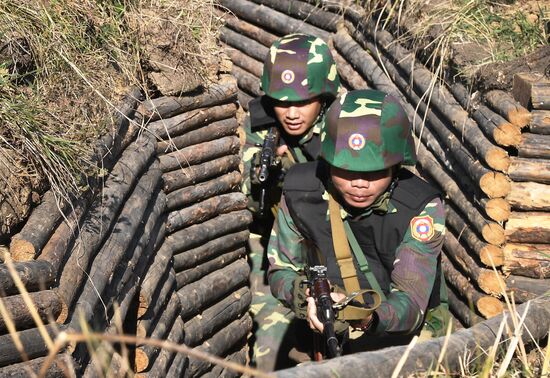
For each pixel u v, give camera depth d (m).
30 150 4.43
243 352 6.54
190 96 6.29
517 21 6.62
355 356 3.66
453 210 5.96
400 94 7.07
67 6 5.62
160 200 5.72
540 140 5.44
